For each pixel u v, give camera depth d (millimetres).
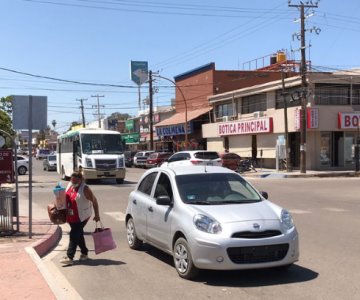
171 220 8203
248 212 7723
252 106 44562
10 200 11180
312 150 37062
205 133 51125
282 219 7738
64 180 34344
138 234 9836
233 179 8961
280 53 55031
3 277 7402
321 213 15703
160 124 60438
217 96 49500
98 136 29844
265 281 7516
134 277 7941
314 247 10148
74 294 6961
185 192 8406
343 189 24188
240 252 7230
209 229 7379
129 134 79625
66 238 11734
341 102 37625
